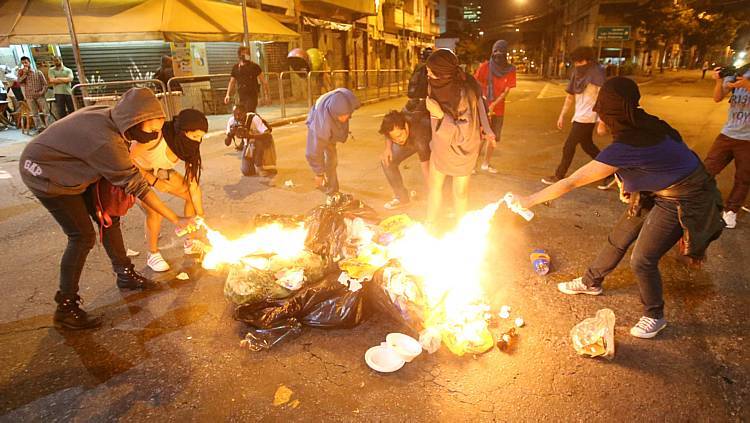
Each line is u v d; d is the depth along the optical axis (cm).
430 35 4303
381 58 2992
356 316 305
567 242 443
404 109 489
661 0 3947
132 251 428
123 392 256
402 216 380
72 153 269
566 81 4062
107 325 318
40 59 1248
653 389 254
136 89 277
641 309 328
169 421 236
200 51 1449
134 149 320
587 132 571
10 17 1031
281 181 662
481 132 416
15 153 870
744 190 452
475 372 268
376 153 859
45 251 440
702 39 4744
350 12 2283
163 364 278
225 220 511
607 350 272
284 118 1304
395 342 288
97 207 307
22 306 344
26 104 1108
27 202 579
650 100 1881
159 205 298
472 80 394
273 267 324
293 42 1858
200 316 327
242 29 1280
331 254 353
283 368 273
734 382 258
